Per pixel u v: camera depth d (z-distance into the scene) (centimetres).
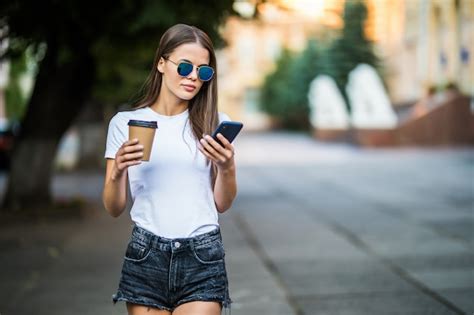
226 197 283
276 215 1096
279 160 2431
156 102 291
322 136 3759
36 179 1072
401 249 774
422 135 2986
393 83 4538
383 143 2984
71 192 1475
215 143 265
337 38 4541
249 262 716
